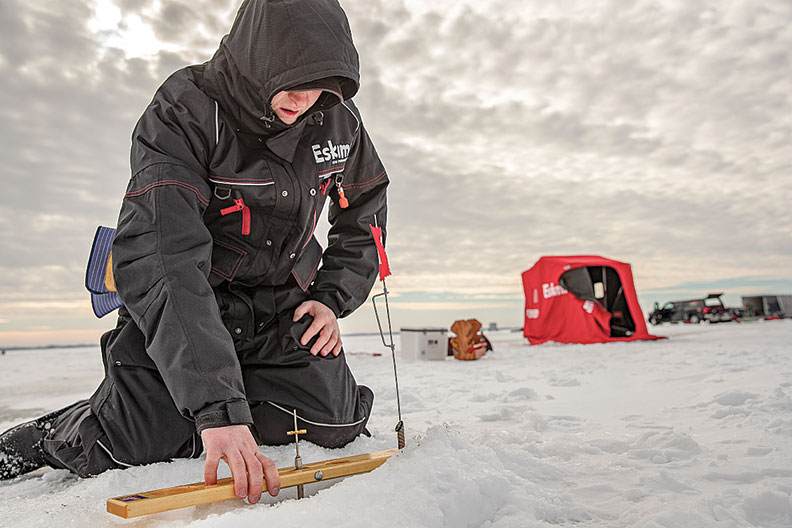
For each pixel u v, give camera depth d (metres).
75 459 1.40
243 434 1.08
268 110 1.33
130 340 1.43
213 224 1.48
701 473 1.22
